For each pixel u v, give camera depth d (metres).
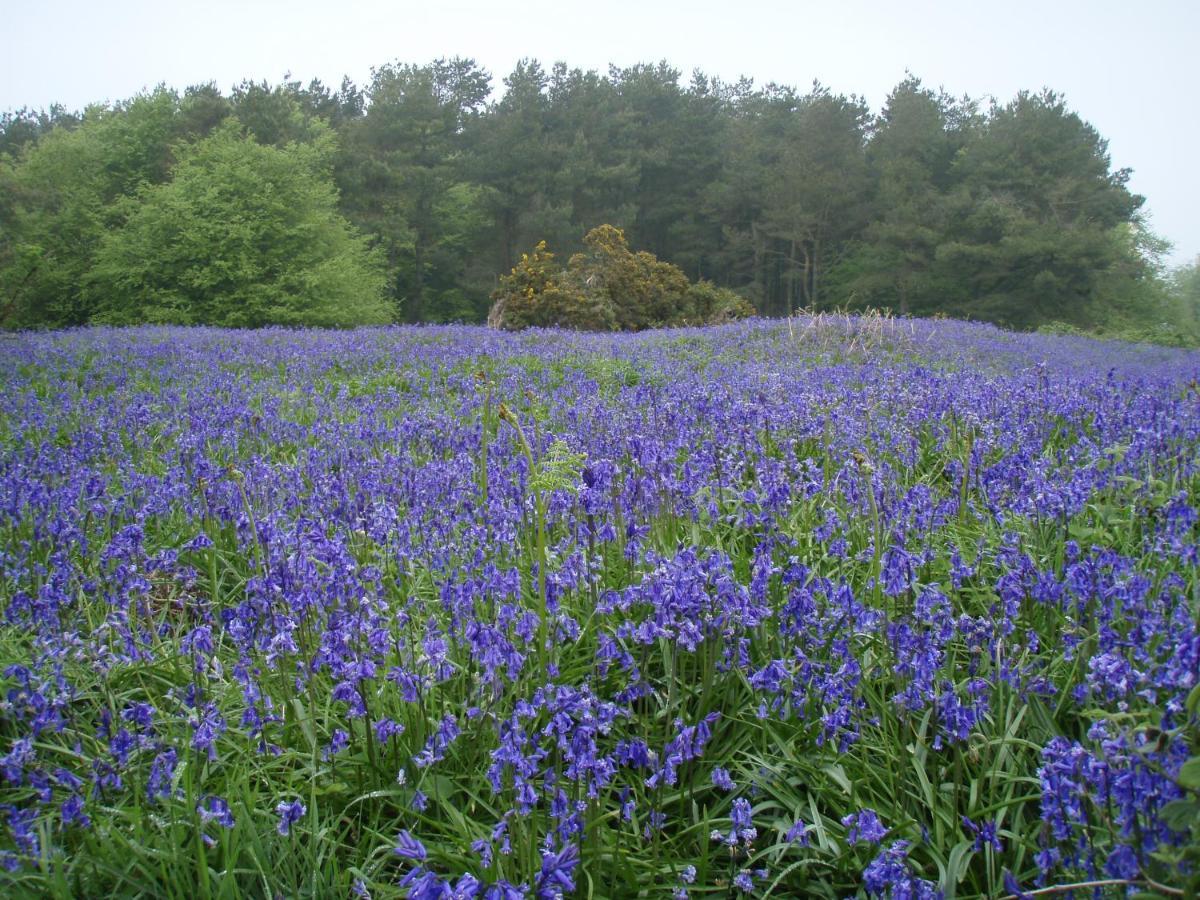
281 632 3.54
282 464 6.66
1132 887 2.52
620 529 4.91
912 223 52.97
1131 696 3.15
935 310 54.47
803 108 68.06
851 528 5.08
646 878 3.03
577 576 4.21
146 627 4.53
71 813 2.88
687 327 22.58
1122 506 5.31
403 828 3.26
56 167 47.94
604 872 3.01
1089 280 48.38
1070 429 7.81
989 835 2.80
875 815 2.87
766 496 4.77
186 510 5.95
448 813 3.18
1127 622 3.81
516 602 3.94
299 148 37.84
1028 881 2.92
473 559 4.58
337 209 52.69
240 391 10.41
